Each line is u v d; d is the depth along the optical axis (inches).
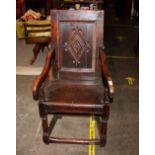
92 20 63.8
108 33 176.1
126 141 66.1
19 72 107.2
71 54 67.1
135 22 214.2
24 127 72.1
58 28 65.1
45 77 58.6
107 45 147.1
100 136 64.8
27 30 101.7
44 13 133.4
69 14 63.7
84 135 68.5
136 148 63.6
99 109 55.3
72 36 65.5
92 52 66.5
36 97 53.1
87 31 64.9
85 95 58.8
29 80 100.7
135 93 90.7
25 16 112.4
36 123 73.8
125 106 82.4
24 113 78.5
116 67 113.7
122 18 232.7
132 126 72.3
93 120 75.0
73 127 71.9
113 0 293.0
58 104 55.6
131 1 238.5
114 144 64.9
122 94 89.9
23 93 90.4
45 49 130.7
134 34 173.6
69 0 132.6
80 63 67.7
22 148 64.0
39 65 114.7
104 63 60.2
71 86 63.7
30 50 135.6
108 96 54.7
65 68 68.5
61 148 63.8
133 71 109.7
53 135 68.3
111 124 72.9
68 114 77.6
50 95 58.8
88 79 68.3
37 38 103.3
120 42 153.9
